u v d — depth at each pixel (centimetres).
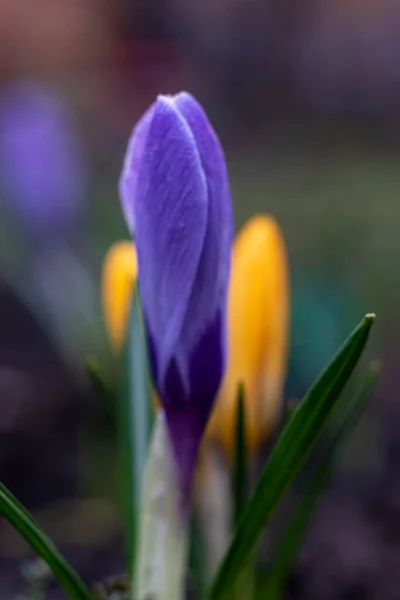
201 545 27
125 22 172
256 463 38
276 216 91
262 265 27
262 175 121
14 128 59
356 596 34
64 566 23
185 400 23
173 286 22
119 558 36
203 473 27
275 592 26
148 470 23
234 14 184
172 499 23
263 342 27
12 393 50
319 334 48
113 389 44
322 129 170
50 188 59
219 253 22
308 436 23
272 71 185
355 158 135
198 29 182
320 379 22
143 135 22
